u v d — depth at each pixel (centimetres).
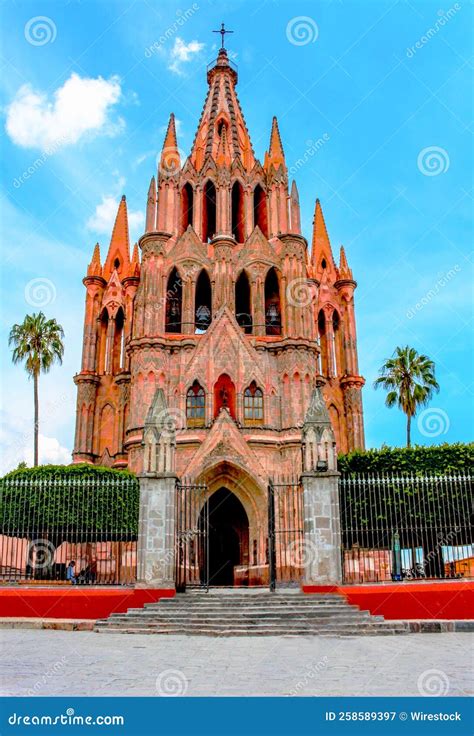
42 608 2423
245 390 4688
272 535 2656
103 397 5441
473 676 1173
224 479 4331
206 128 5991
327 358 5597
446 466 3178
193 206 5378
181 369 4672
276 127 5756
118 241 5959
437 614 2336
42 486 2927
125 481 2739
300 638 1919
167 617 2197
